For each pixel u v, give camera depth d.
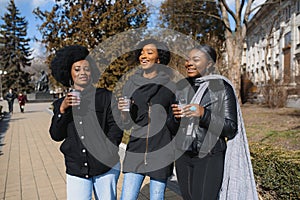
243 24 17.17
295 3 27.77
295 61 27.69
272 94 16.88
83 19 8.19
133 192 2.38
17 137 9.60
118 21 7.97
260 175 3.31
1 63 49.31
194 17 21.30
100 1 8.26
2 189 4.33
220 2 17.33
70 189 2.20
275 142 7.25
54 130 2.17
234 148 2.31
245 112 15.33
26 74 49.06
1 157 6.54
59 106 2.20
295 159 3.09
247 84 21.80
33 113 20.05
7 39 50.00
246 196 2.29
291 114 13.48
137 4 8.29
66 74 2.20
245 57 51.47
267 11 34.62
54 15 8.95
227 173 2.31
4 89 46.56
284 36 30.80
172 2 19.94
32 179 4.79
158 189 2.38
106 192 2.26
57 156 6.49
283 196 3.05
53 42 9.07
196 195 2.33
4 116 17.56
